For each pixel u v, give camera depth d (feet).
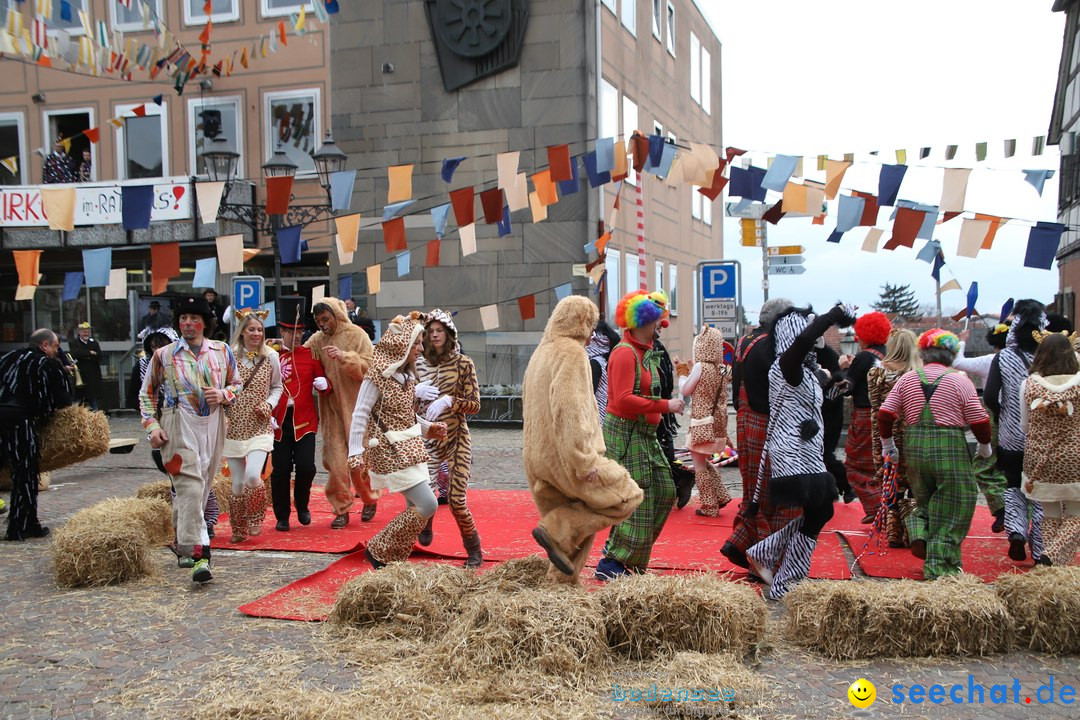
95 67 38.14
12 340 70.08
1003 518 23.68
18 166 67.67
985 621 14.93
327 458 25.76
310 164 62.69
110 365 61.26
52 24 59.06
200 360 20.01
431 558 21.66
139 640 15.84
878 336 22.85
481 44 56.29
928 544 19.08
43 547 23.54
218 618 17.02
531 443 16.29
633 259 65.72
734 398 22.47
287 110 63.26
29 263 23.89
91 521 20.62
